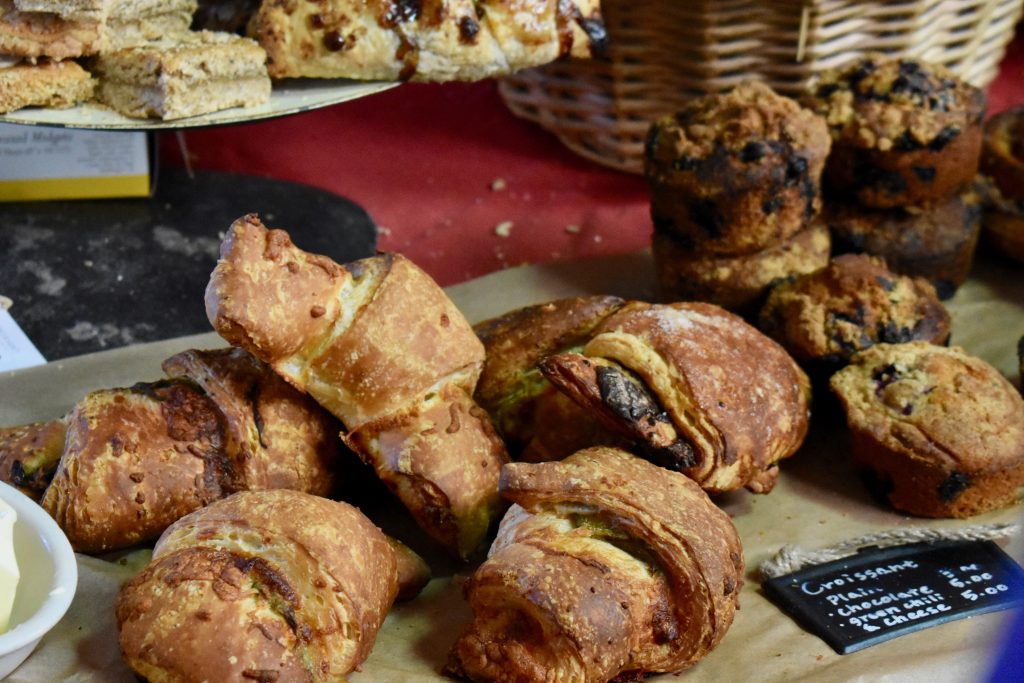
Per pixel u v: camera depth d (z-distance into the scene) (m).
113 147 1.05
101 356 0.96
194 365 0.89
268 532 0.82
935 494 0.92
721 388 0.89
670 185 1.00
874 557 0.90
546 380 0.92
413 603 0.87
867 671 0.84
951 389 0.93
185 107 0.95
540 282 1.06
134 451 0.86
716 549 0.83
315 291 0.87
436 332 0.88
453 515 0.88
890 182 1.02
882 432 0.92
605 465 0.85
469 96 1.24
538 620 0.82
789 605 0.87
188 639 0.80
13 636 0.79
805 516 0.93
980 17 1.11
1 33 0.93
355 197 1.13
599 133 1.14
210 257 1.03
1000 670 0.74
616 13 1.07
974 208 1.05
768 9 1.05
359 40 0.99
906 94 1.01
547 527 0.84
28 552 0.83
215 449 0.87
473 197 1.14
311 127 1.20
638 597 0.82
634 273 1.07
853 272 0.98
